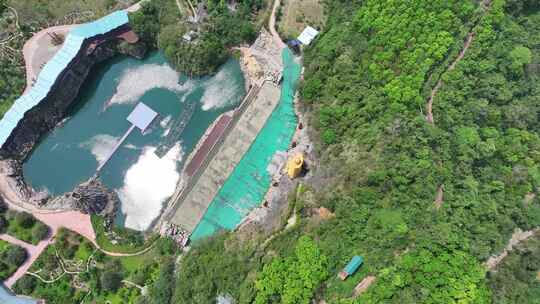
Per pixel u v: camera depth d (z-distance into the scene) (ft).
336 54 399.03
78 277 351.25
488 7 390.21
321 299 296.30
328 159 358.64
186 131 417.08
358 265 299.38
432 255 291.79
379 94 360.07
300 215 341.21
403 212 314.35
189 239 369.91
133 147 412.77
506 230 312.91
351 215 319.88
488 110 347.97
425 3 378.73
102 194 381.19
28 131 404.98
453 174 325.83
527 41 378.94
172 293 329.52
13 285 345.92
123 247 365.81
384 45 378.73
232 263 326.03
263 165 392.88
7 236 367.86
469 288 273.95
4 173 391.45
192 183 388.78
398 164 326.65
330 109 370.94
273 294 296.10
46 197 391.65
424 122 339.77
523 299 281.95
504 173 332.39
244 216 373.40
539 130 357.82
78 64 418.51
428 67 357.00
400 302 275.59
